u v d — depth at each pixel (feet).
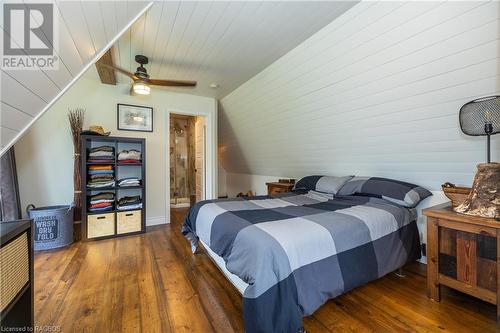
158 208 12.67
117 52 7.95
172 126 19.60
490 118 4.80
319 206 7.25
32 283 3.46
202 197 14.98
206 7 5.71
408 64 5.66
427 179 7.57
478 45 4.62
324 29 6.50
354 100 7.38
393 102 6.57
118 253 8.54
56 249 8.91
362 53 6.22
